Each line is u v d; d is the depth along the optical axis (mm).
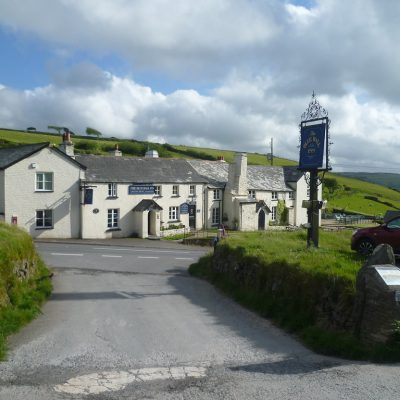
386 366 8250
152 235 41156
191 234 41906
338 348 9406
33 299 14094
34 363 8969
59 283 18250
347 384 7352
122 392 7391
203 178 47781
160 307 14211
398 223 15250
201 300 15328
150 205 40625
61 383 7820
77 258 26062
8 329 11070
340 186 94812
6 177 34062
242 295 14977
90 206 37938
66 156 36531
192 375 8211
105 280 19234
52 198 36125
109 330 11500
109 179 39281
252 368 8578
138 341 10578
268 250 15906
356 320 9664
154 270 22625
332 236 21953
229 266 17438
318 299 11227
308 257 13586
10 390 7465
